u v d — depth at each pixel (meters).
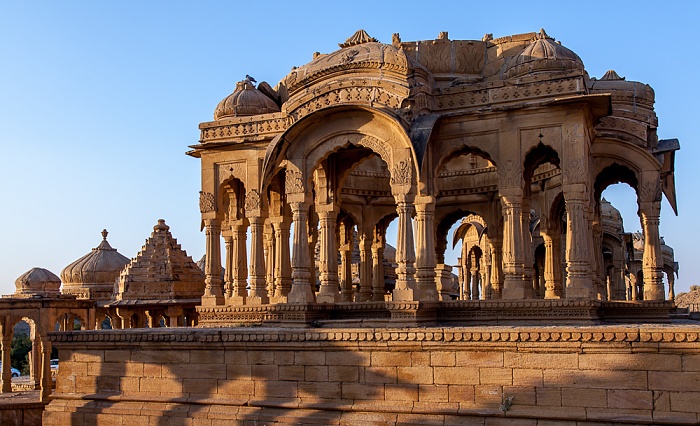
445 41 23.12
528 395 14.37
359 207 30.44
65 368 18.70
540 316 18.83
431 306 19.28
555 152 21.34
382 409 15.26
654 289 23.55
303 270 20.25
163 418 17.08
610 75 27.28
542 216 26.03
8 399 28.05
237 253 24.52
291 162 20.53
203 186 23.66
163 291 36.06
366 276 30.31
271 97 25.06
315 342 16.02
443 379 15.02
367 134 19.80
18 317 29.31
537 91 19.67
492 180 28.38
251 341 16.55
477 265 37.25
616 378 13.79
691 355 13.30
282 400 16.25
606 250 38.84
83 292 43.00
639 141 24.69
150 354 17.70
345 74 21.22
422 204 19.80
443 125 20.42
